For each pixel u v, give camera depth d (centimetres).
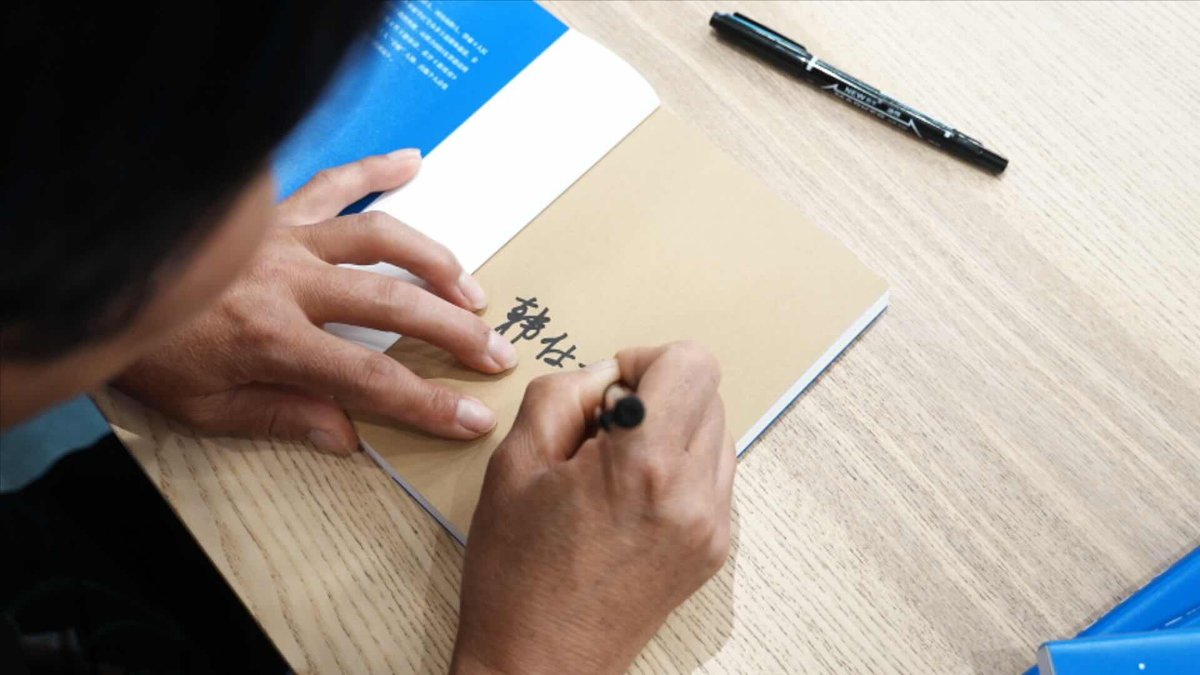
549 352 69
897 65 80
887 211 75
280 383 68
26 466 118
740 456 68
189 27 28
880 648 63
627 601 59
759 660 63
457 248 73
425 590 64
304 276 67
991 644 63
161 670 98
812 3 83
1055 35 81
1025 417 68
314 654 63
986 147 77
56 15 27
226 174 32
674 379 59
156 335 39
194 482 67
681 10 84
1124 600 63
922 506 66
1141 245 74
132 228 31
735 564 65
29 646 95
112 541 104
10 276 30
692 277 71
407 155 75
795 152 78
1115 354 70
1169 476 67
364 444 67
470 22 81
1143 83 79
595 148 76
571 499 57
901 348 71
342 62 32
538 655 58
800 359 68
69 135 28
